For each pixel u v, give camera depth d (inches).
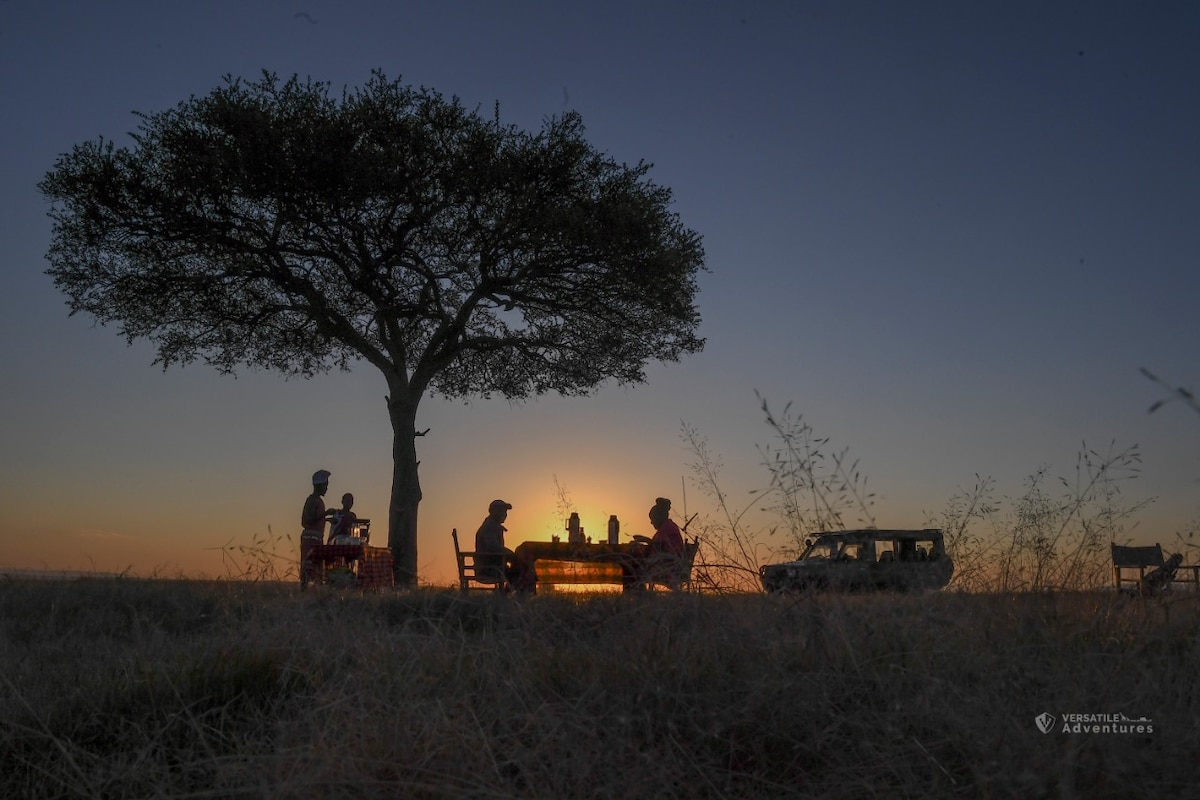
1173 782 124.5
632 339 799.7
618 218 700.7
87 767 151.7
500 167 695.7
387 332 796.6
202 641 213.3
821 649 163.9
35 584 348.2
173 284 736.3
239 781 137.0
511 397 838.5
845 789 128.1
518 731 144.3
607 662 167.9
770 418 180.7
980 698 144.4
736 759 140.4
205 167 663.8
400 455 761.6
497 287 759.7
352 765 134.0
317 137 672.4
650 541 270.7
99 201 690.2
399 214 717.3
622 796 127.4
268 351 799.7
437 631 198.5
